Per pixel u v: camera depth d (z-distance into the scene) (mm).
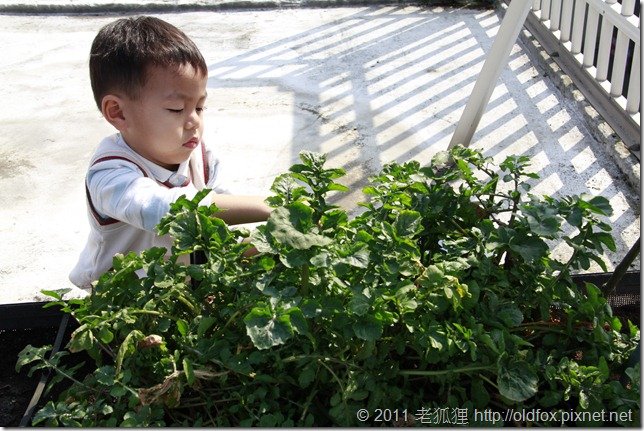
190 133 1831
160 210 1659
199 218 1308
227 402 1307
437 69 3754
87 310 1324
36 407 1510
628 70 3740
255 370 1288
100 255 1880
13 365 1828
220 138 3189
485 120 3285
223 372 1220
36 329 1888
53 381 1343
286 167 2994
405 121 3305
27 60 3943
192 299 1329
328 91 3561
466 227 1528
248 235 1387
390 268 1223
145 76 1723
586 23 3535
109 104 1786
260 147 3127
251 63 3832
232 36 4145
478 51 3930
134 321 1238
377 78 3672
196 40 4102
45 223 2734
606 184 2836
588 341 1377
